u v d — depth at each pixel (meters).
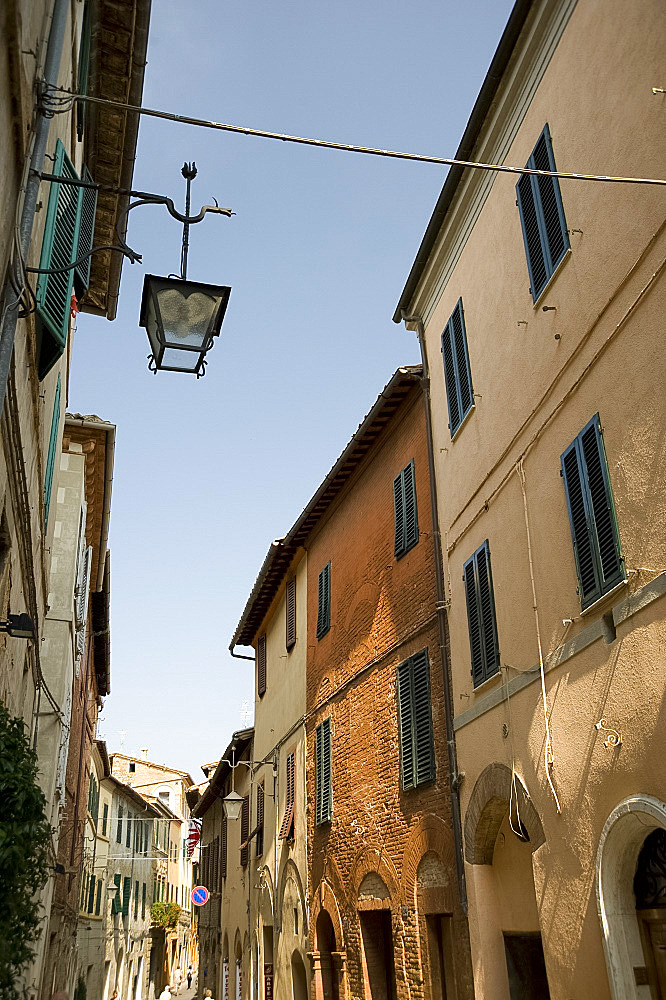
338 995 14.48
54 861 15.24
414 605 12.91
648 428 7.04
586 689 7.72
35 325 7.16
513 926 9.50
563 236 8.77
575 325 8.47
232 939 26.97
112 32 9.41
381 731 13.65
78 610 17.67
